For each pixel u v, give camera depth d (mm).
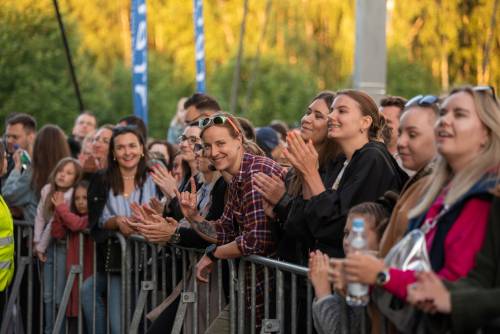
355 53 8312
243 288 5344
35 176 7969
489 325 3322
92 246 7219
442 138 3578
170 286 6309
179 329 5805
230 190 5441
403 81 28109
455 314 3279
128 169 6883
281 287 4918
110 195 6855
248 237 5172
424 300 3344
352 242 3771
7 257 6906
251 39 35812
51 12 25375
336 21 34938
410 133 4016
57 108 25141
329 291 4172
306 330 4801
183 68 35812
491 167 3471
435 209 3596
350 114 4758
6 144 8922
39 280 7855
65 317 7328
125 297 6762
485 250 3389
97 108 28828
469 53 22188
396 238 3855
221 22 38062
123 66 32719
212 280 5742
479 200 3447
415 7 29672
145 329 6453
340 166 4992
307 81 31062
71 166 7465
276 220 5164
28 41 25047
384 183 4523
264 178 5062
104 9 39781
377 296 3705
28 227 7918
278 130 9602
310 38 35219
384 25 8250
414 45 29656
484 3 20078
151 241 5812
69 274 7211
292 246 5137
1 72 24734
